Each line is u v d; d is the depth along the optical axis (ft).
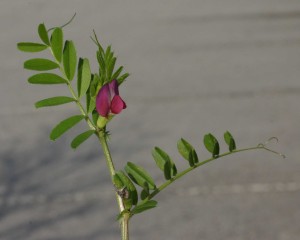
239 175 23.36
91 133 5.28
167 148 25.72
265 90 29.86
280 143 25.72
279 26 36.60
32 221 21.71
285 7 38.86
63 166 24.41
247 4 39.63
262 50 33.99
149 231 21.25
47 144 25.82
